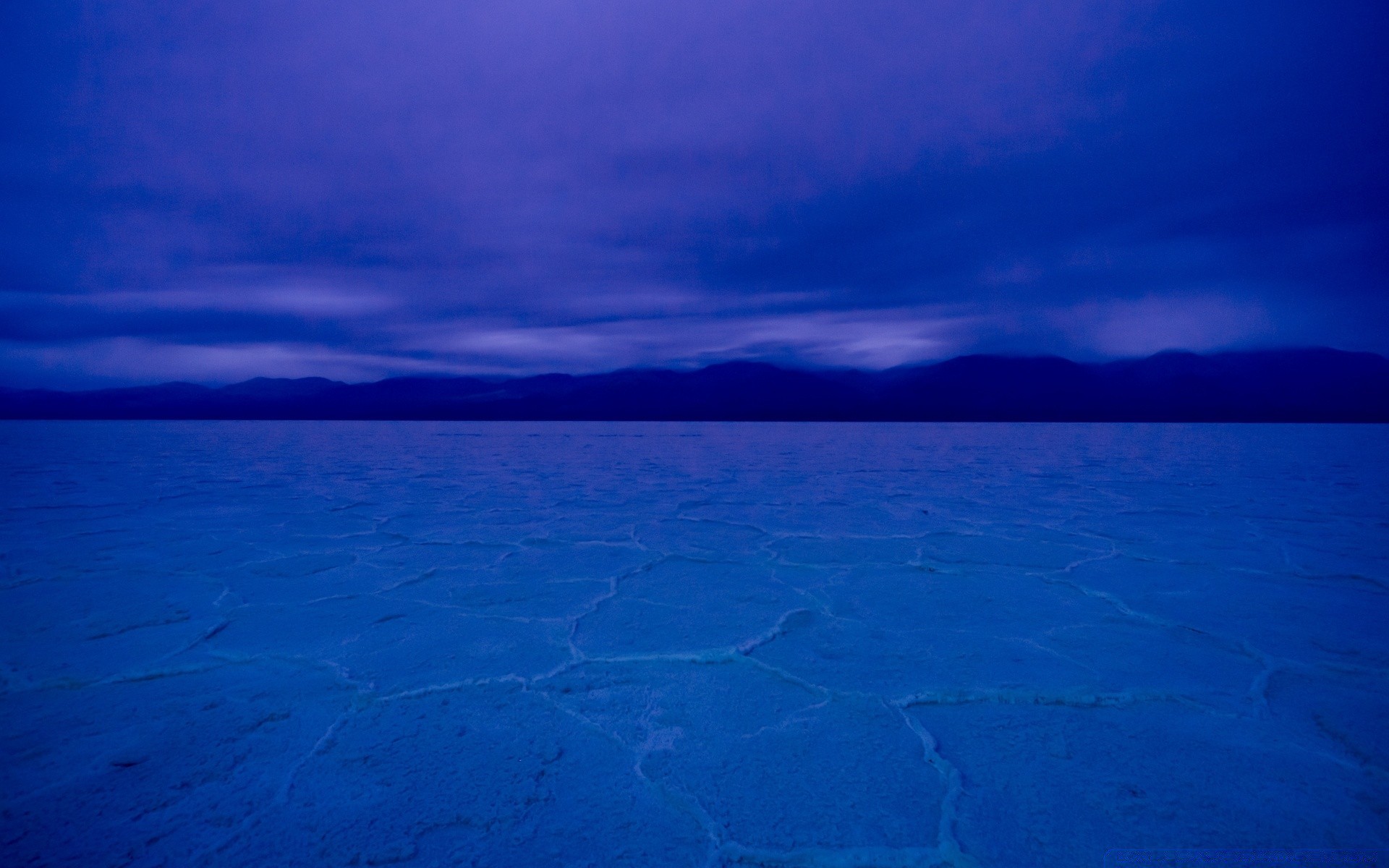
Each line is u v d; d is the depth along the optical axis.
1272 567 3.11
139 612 2.41
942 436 17.61
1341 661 1.93
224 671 1.86
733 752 1.41
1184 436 17.53
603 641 2.12
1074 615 2.40
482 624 2.29
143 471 7.97
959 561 3.23
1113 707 1.64
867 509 4.95
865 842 1.11
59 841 1.08
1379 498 5.45
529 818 1.17
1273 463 9.09
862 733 1.50
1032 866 1.04
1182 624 2.29
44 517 4.50
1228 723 1.54
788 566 3.16
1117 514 4.70
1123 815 1.18
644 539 3.80
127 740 1.45
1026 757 1.39
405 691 1.73
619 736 1.49
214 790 1.25
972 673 1.86
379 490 6.10
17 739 1.44
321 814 1.18
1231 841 1.10
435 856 1.07
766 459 9.96
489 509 4.94
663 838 1.12
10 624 2.26
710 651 2.03
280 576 2.95
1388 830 1.13
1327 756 1.39
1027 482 6.80
